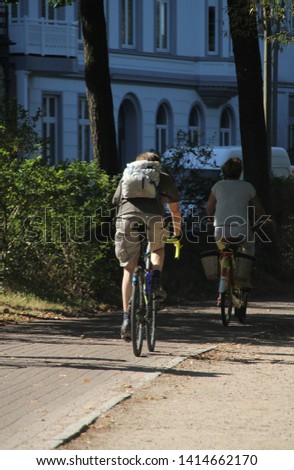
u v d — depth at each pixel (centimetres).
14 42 8531
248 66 4534
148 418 1791
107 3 9762
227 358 2472
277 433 1712
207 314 3516
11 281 3453
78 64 9369
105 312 3491
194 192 4425
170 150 4553
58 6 4669
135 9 10175
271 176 5553
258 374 2259
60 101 9244
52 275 3519
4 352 2444
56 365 2273
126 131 10256
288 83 12538
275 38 4294
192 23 10769
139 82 10194
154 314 2523
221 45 10800
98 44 4009
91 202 3469
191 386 2097
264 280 4503
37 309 3325
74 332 2886
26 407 1841
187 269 4288
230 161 3222
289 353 2581
